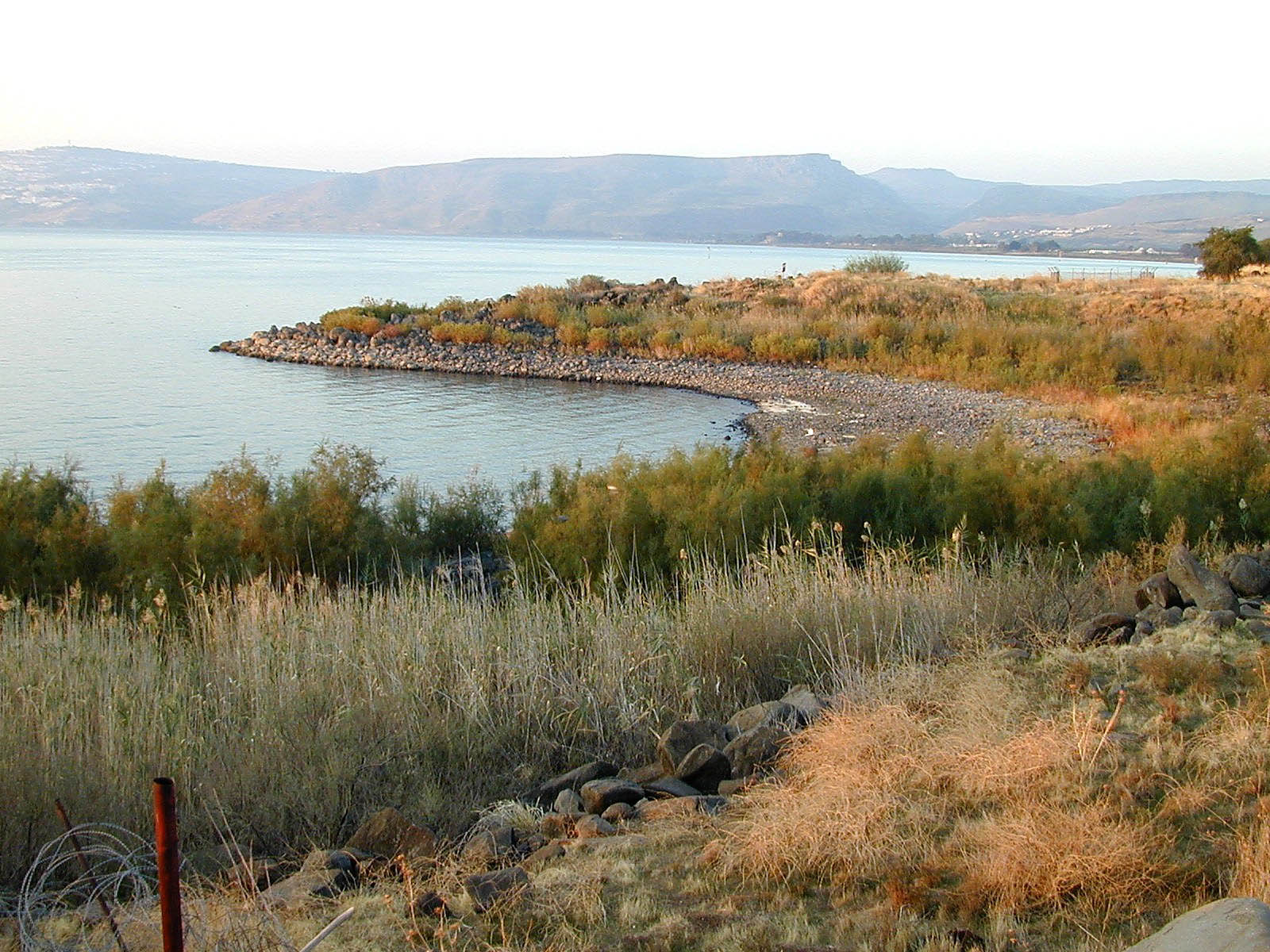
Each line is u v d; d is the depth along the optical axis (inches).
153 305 2669.8
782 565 409.4
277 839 241.3
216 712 287.4
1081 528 487.2
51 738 249.9
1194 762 215.8
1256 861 172.2
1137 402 1085.1
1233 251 2301.9
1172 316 1612.9
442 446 1011.3
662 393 1376.7
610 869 202.1
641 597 395.9
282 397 1309.1
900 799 215.6
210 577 440.1
